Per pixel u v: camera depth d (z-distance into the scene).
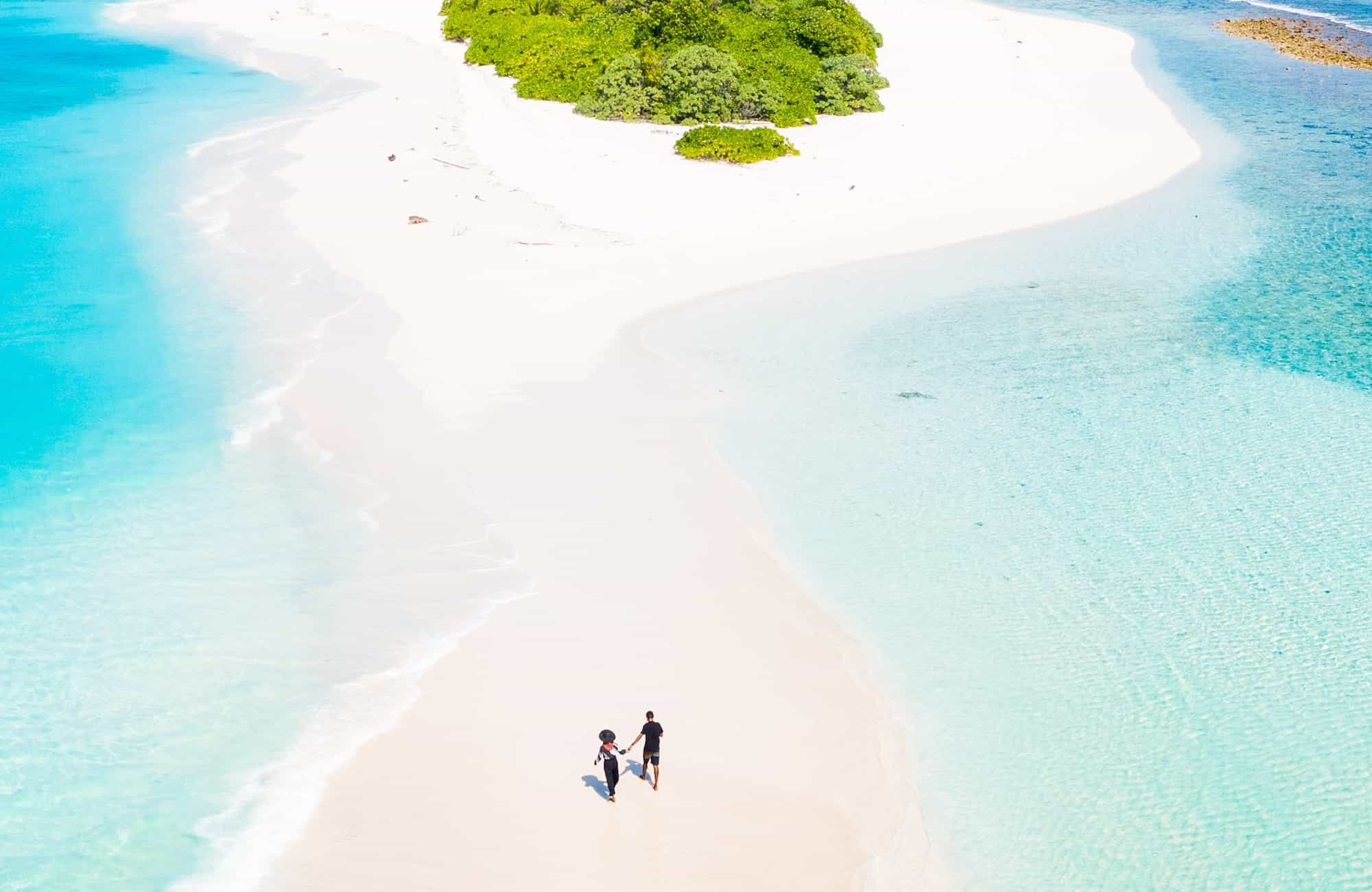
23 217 38.81
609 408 26.72
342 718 17.20
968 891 14.77
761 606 20.17
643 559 21.28
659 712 17.53
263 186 42.38
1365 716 18.00
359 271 34.34
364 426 25.59
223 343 29.67
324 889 14.28
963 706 18.11
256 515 22.44
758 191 42.53
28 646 18.70
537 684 17.98
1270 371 29.75
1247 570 21.61
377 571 20.72
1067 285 35.25
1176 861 15.35
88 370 28.20
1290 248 38.41
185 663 18.36
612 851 14.98
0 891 14.22
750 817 15.66
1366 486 24.42
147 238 37.16
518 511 22.56
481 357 28.98
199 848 14.91
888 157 47.06
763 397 27.72
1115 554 22.05
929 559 21.77
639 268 35.16
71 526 22.05
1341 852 15.52
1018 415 27.28
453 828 15.24
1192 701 18.33
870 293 34.19
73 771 16.19
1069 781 16.69
